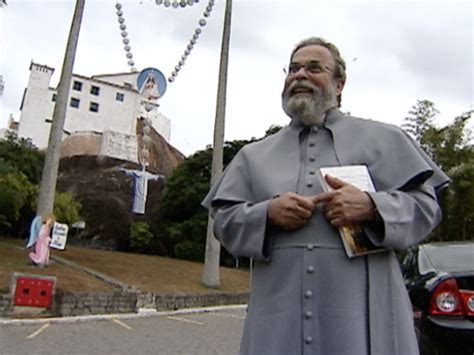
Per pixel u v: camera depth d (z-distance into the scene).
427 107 12.25
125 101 35.22
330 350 1.27
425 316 2.58
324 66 1.58
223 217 1.49
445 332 2.48
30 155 19.33
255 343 1.36
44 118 31.97
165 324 6.71
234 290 10.45
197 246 16.73
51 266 8.84
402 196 1.34
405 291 1.38
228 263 15.91
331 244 1.34
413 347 1.28
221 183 1.62
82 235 19.12
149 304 8.00
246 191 1.56
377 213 1.29
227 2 11.02
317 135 1.55
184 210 18.91
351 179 1.37
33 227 8.66
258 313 1.39
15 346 4.64
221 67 10.66
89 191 21.31
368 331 1.27
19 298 6.48
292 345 1.30
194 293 9.17
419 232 1.35
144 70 11.09
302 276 1.34
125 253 16.34
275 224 1.39
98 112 34.12
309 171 1.47
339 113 1.59
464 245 3.34
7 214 15.53
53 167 8.97
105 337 5.40
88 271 9.04
